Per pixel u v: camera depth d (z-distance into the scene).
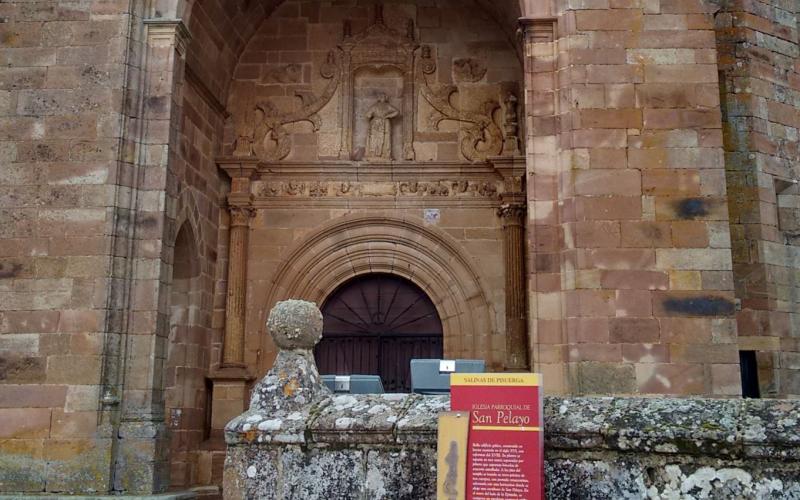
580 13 11.12
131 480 10.08
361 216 14.91
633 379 10.02
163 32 11.52
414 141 15.20
